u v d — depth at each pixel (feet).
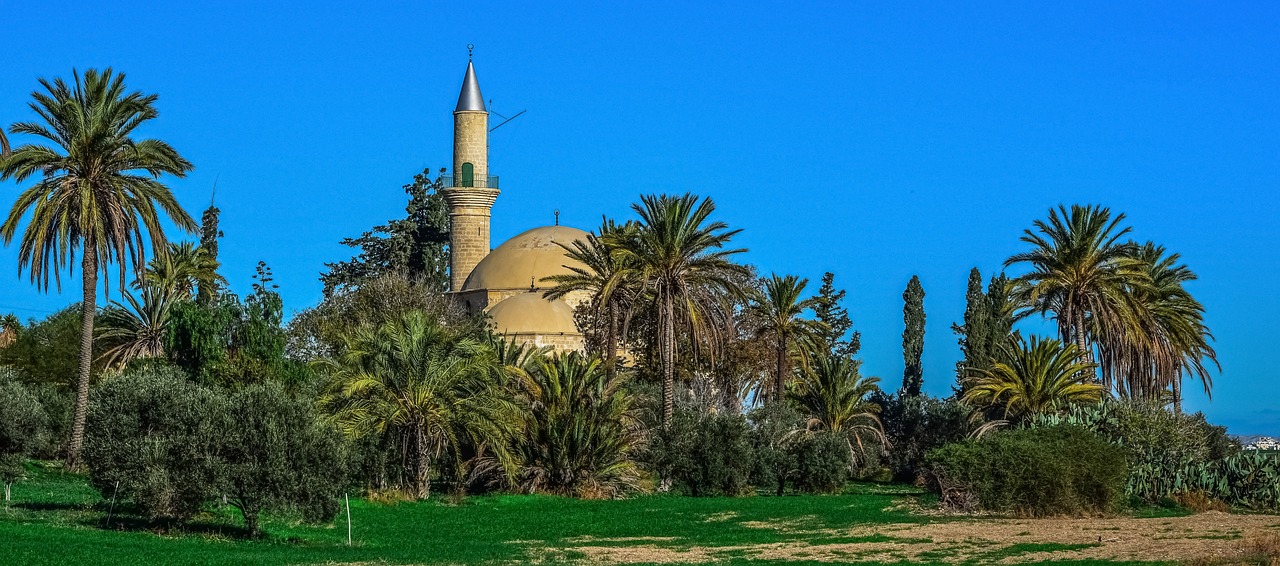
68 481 154.40
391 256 373.81
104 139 161.48
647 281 194.49
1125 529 127.95
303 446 116.16
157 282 244.22
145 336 229.25
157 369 191.21
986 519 144.87
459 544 121.29
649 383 241.35
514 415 173.99
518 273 307.37
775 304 243.19
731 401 249.75
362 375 161.99
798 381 259.60
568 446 177.27
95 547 101.14
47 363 216.54
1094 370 210.59
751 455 191.93
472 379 169.99
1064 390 197.47
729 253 197.57
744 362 253.24
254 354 208.03
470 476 174.09
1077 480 147.54
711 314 196.13
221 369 199.93
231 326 213.87
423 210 380.58
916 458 246.68
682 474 187.42
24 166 159.94
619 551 116.16
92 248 164.76
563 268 305.32
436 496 167.73
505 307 282.15
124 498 118.62
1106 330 208.23
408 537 126.93
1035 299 207.92
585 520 145.07
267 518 129.29
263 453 115.03
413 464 166.20
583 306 260.21
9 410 142.92
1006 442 152.35
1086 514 147.13
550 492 177.17
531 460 177.68
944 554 110.73
